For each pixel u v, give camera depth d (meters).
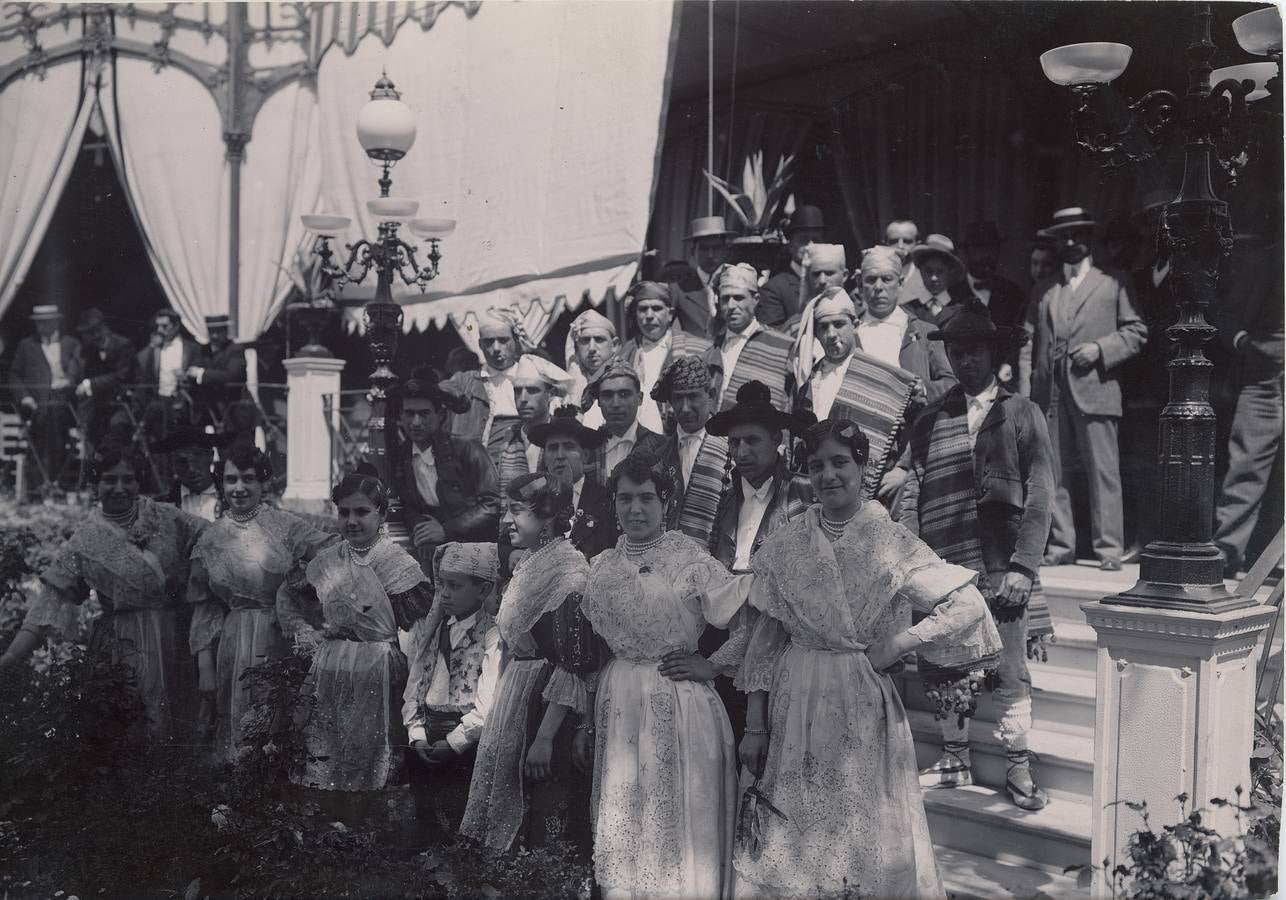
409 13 6.55
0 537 7.04
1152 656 3.50
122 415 8.16
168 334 7.92
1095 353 5.23
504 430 5.48
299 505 6.74
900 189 6.07
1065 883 3.74
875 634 3.55
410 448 5.35
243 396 7.62
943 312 5.02
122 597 5.15
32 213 8.02
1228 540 5.21
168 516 5.27
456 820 4.52
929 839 3.52
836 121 6.15
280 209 7.48
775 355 4.78
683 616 3.69
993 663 3.52
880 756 3.50
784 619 3.57
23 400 8.37
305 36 7.33
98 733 4.84
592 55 5.84
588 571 3.98
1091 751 4.14
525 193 6.07
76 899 4.25
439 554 4.59
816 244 5.03
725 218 6.23
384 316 5.55
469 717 4.43
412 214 5.70
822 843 3.46
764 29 6.16
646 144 5.67
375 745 4.61
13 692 4.89
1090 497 5.35
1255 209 5.14
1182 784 3.43
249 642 5.02
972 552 4.14
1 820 4.70
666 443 4.53
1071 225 5.37
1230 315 5.22
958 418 4.24
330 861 4.09
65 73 7.88
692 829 3.60
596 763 3.75
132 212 8.09
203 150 7.63
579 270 5.89
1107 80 3.93
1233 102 3.58
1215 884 3.25
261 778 4.44
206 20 7.56
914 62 5.96
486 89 6.22
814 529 3.62
